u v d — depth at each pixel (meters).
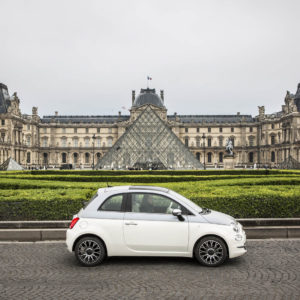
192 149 184.12
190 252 15.08
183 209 15.59
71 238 15.02
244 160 182.62
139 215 15.37
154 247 15.09
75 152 186.38
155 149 93.44
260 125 179.12
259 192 22.81
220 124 185.62
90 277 13.68
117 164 91.38
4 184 30.53
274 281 13.12
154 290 12.36
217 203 21.62
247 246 18.03
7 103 149.75
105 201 15.78
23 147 156.38
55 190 24.78
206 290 12.34
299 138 141.75
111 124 187.25
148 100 183.62
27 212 21.23
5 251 17.23
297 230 19.98
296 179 32.31
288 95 149.25
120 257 16.31
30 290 12.32
